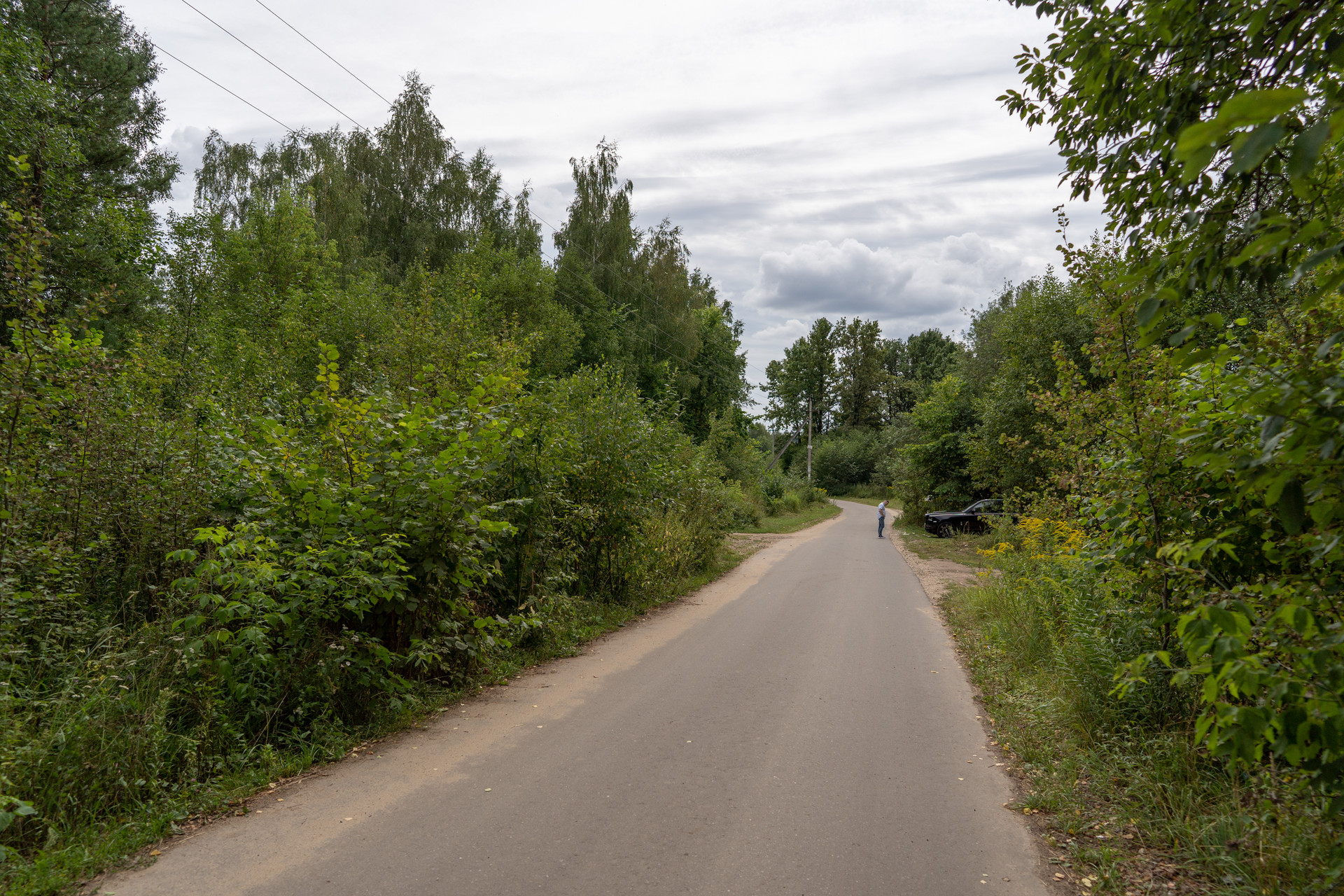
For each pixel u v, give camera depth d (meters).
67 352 5.59
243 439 6.47
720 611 10.65
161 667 4.52
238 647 4.56
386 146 32.53
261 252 20.27
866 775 4.61
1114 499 4.61
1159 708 4.75
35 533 5.13
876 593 12.34
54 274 12.18
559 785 4.38
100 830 3.63
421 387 9.33
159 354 8.84
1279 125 1.30
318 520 5.31
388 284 28.23
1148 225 3.87
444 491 5.70
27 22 17.16
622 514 10.50
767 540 23.98
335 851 3.54
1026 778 4.60
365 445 5.89
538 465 8.09
